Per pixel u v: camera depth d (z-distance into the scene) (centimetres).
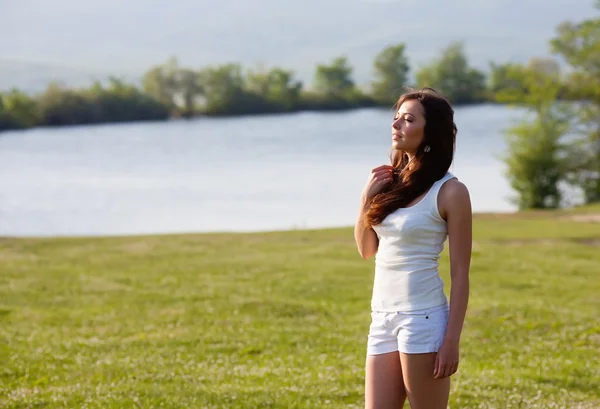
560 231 2872
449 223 468
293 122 13500
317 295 1717
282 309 1512
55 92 14675
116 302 1636
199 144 9562
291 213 4262
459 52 16788
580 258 2261
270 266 2127
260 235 2867
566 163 4838
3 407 786
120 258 2302
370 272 2020
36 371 983
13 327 1358
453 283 469
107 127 13712
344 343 1189
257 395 821
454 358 462
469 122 11000
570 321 1337
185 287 1817
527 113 4944
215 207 4569
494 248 2422
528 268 2055
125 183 5919
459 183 472
